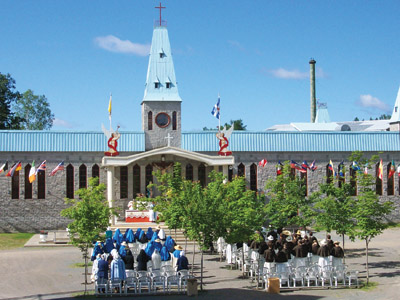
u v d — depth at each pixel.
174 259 31.64
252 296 26.45
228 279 30.67
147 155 50.38
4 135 52.50
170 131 55.06
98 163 53.88
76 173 53.50
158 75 55.94
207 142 55.72
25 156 52.72
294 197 38.56
